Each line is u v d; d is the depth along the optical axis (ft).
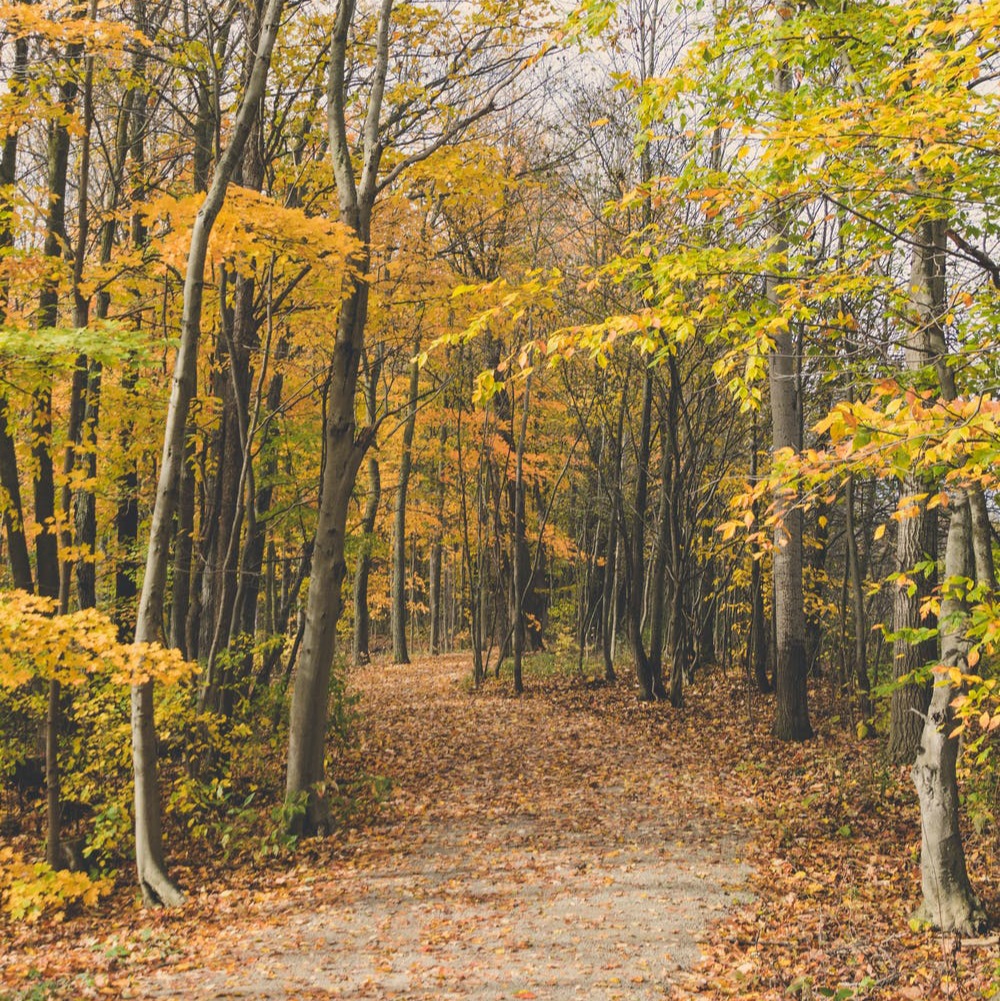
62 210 33.88
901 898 21.86
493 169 35.40
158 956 20.81
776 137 14.65
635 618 55.11
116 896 26.50
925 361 17.13
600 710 51.96
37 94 26.43
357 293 31.86
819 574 54.75
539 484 79.56
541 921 21.63
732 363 17.12
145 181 37.78
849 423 11.18
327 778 35.19
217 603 39.34
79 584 43.39
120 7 33.24
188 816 31.73
